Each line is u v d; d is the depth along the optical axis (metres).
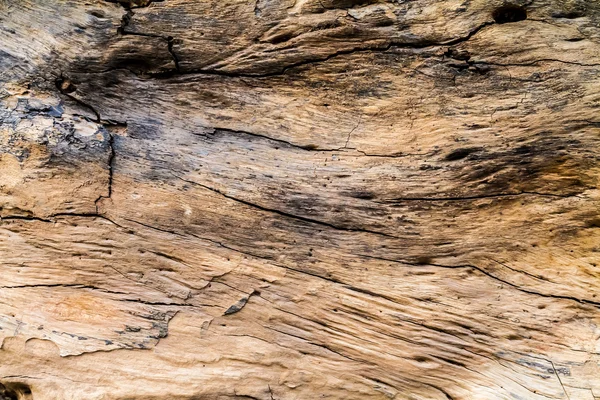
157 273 0.56
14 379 0.53
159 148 0.60
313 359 0.53
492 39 0.58
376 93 0.60
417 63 0.59
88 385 0.52
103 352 0.53
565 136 0.54
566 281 0.52
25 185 0.57
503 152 0.55
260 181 0.58
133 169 0.59
